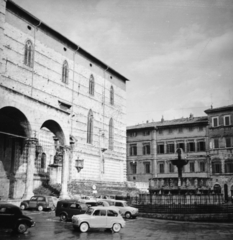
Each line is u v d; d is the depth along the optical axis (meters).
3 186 42.09
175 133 79.94
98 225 21.36
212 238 19.50
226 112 74.06
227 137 73.31
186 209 31.20
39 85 50.88
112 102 72.12
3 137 43.03
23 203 34.12
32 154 37.38
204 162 75.06
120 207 31.33
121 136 73.88
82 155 58.44
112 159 68.75
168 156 79.75
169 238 19.25
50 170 51.09
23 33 48.62
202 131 76.56
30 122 37.19
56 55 55.56
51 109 40.97
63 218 26.36
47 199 34.34
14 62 46.31
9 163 43.62
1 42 43.28
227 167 72.19
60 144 43.38
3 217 19.34
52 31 54.66
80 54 62.16
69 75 58.34
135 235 20.33
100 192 51.06
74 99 58.81
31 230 21.11
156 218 31.44
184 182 36.97
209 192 34.66
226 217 29.72
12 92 34.91
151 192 38.19
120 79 76.62
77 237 18.81
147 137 83.38
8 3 45.69
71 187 48.69
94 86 65.69
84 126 60.56
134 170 83.94
